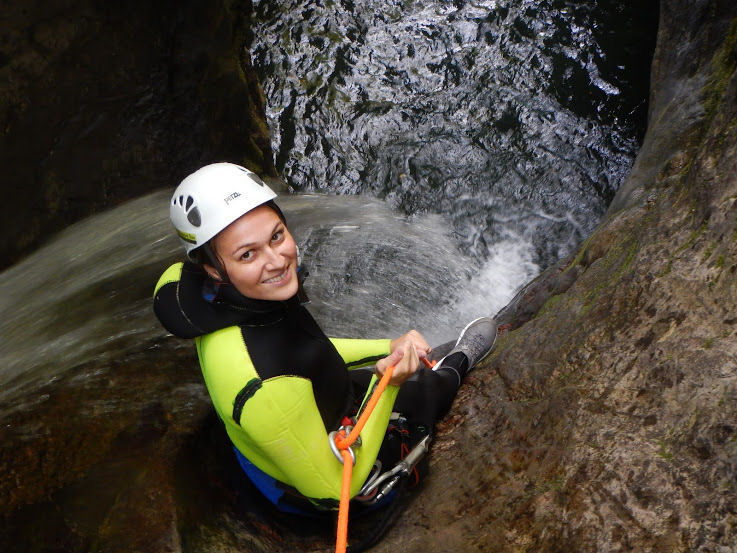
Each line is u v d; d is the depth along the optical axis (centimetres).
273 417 168
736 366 178
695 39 373
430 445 240
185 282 180
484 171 570
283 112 617
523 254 514
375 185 568
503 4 694
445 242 518
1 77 416
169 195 489
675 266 210
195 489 225
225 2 514
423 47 665
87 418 250
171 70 492
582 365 216
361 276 462
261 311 173
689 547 154
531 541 181
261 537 222
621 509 170
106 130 465
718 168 220
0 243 427
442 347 320
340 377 194
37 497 215
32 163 436
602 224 317
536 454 204
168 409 254
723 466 162
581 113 605
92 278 411
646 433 181
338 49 664
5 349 362
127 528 202
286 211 531
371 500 210
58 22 433
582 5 688
